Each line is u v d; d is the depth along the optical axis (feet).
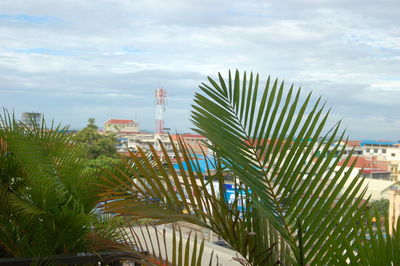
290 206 4.21
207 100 4.74
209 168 4.39
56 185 8.70
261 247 4.38
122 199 4.42
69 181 8.91
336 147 4.13
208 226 4.17
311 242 4.10
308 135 4.25
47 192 8.64
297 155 4.25
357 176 4.09
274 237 4.46
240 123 4.63
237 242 4.21
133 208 4.10
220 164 4.45
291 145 4.33
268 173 4.39
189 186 4.25
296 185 4.22
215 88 4.81
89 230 7.93
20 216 8.62
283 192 4.25
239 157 4.37
